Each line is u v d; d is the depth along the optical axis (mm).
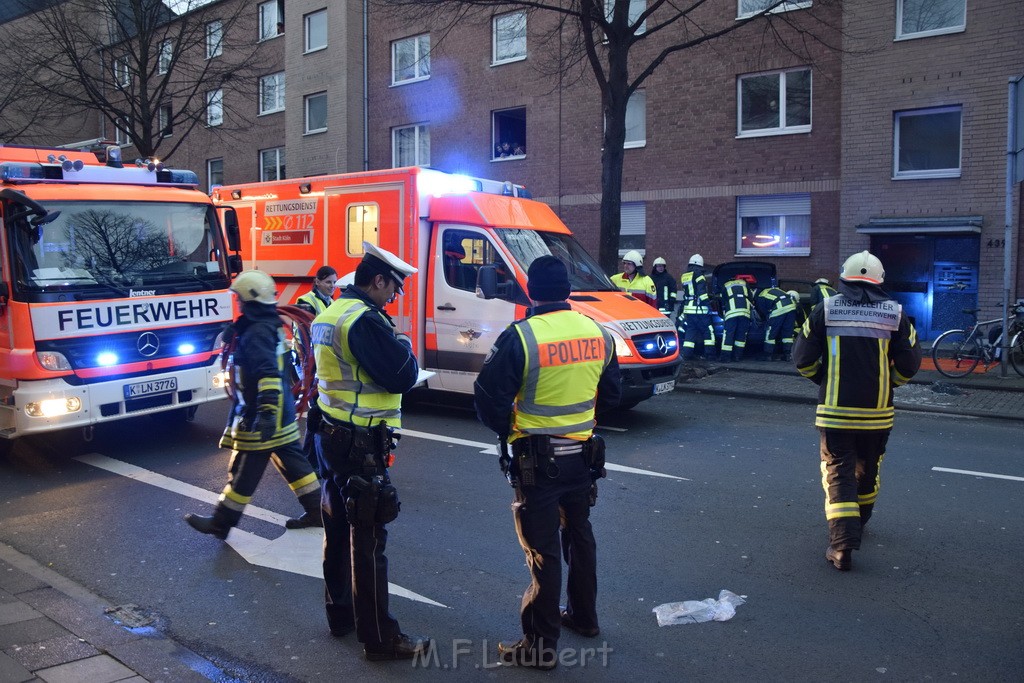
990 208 14711
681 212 18578
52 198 7539
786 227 17453
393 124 23984
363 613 3955
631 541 5637
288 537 5754
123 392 7715
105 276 7750
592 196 19938
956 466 7609
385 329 3879
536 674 3861
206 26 21125
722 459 7859
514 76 21125
